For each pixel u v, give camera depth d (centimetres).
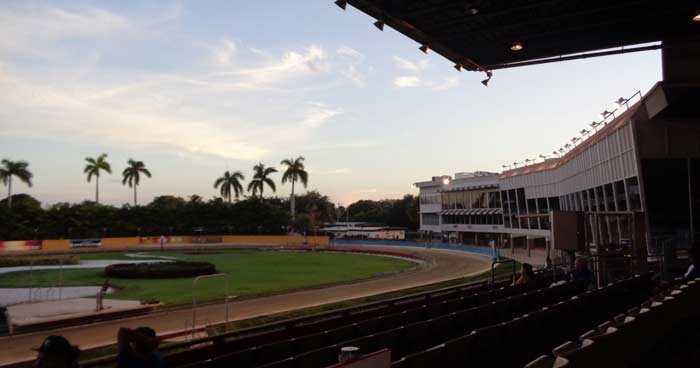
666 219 2462
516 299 1147
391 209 13312
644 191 2488
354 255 6856
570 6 1563
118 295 2917
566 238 1748
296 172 11062
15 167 8406
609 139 2898
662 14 1627
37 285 3434
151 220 9306
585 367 436
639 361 600
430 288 2847
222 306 2438
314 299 2658
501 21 1689
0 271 4447
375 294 2686
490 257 5912
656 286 1383
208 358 821
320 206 13862
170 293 2989
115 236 8862
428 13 1588
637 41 1841
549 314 911
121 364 445
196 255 6762
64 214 8444
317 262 5553
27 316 2038
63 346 375
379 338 784
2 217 7744
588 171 3531
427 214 9938
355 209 16462
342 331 902
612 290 1207
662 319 712
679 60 2069
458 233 8931
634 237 1838
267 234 10019
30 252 7262
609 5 1544
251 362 746
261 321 1898
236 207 10025
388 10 1562
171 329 1889
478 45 1903
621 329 544
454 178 9375
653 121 2428
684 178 2417
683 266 2014
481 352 698
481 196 8225
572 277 1447
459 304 1239
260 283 3531
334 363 716
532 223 6222
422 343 876
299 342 818
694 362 664
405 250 7438
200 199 11881
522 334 820
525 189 6347
